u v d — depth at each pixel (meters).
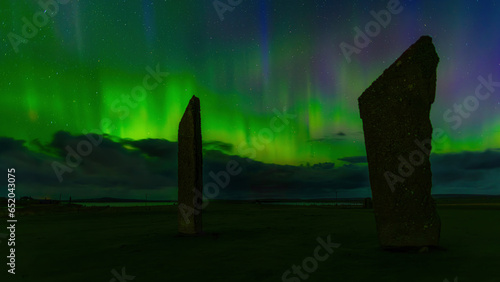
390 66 7.39
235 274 5.50
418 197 7.02
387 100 7.30
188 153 10.23
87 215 21.34
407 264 5.80
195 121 10.35
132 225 14.05
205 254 7.23
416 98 7.20
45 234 11.26
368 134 7.36
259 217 17.62
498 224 11.95
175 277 5.39
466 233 9.55
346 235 9.80
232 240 9.13
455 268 5.46
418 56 7.30
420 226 6.97
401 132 7.17
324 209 26.34
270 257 6.78
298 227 12.19
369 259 6.30
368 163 7.34
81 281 5.35
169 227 12.86
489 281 4.71
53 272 5.98
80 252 7.80
